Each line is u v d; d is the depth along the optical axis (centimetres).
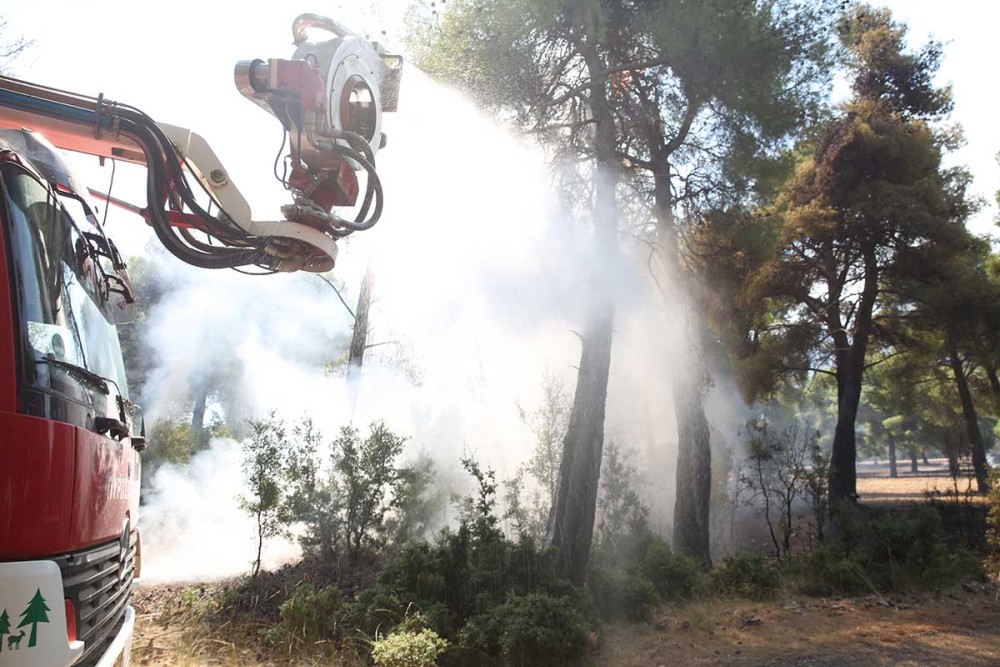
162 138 475
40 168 365
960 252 2009
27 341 281
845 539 1159
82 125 464
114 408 368
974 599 964
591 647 668
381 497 936
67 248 352
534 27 988
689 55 1027
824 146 1992
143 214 519
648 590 875
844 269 2159
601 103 1020
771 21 1038
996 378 2578
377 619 673
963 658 675
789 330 2194
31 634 259
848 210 2003
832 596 1022
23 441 267
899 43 2206
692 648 739
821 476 1379
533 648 616
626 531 1080
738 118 1109
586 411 919
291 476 897
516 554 741
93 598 317
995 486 1170
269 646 679
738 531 1703
